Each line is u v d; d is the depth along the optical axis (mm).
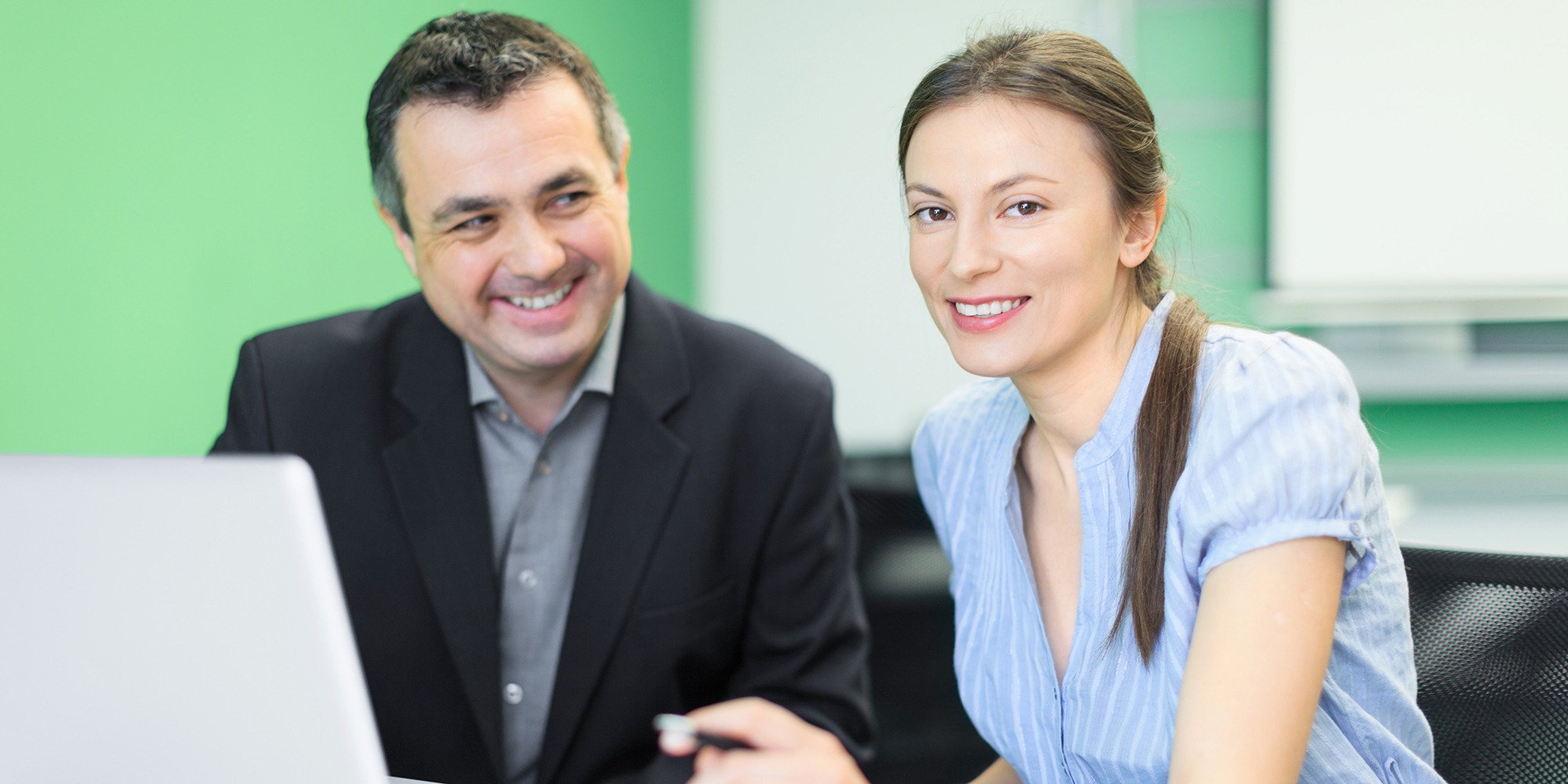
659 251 3371
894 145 3645
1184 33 3285
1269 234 3270
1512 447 3150
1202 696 861
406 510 1275
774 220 3695
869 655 1598
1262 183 3299
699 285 3723
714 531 1305
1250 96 3277
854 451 1630
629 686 1271
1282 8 3203
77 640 683
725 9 3648
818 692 1331
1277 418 910
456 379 1306
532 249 1166
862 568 1602
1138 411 1002
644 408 1307
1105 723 1011
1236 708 847
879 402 3721
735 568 1332
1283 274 3266
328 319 1413
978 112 949
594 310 1229
